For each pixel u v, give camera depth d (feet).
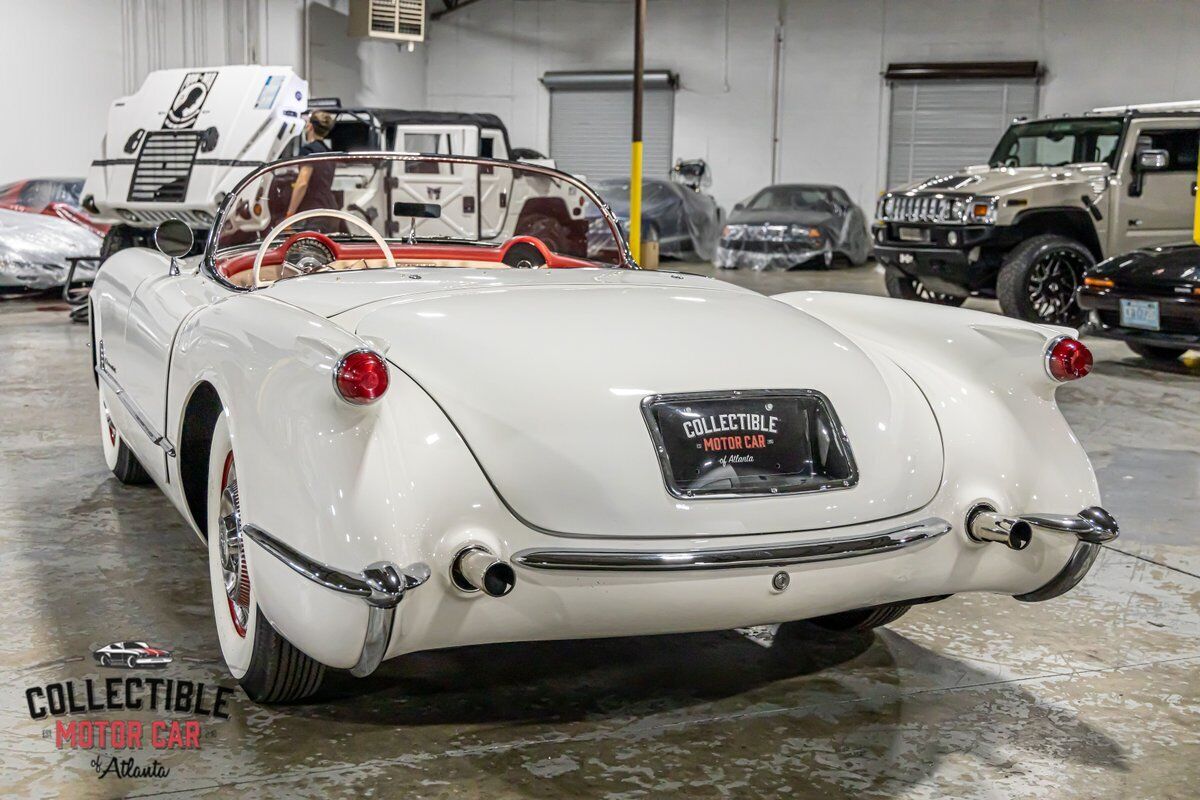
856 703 7.66
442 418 6.27
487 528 6.04
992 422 7.31
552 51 64.03
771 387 6.82
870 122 60.18
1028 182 28.68
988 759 6.90
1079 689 7.98
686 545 6.26
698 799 6.32
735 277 44.73
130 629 8.65
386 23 56.80
